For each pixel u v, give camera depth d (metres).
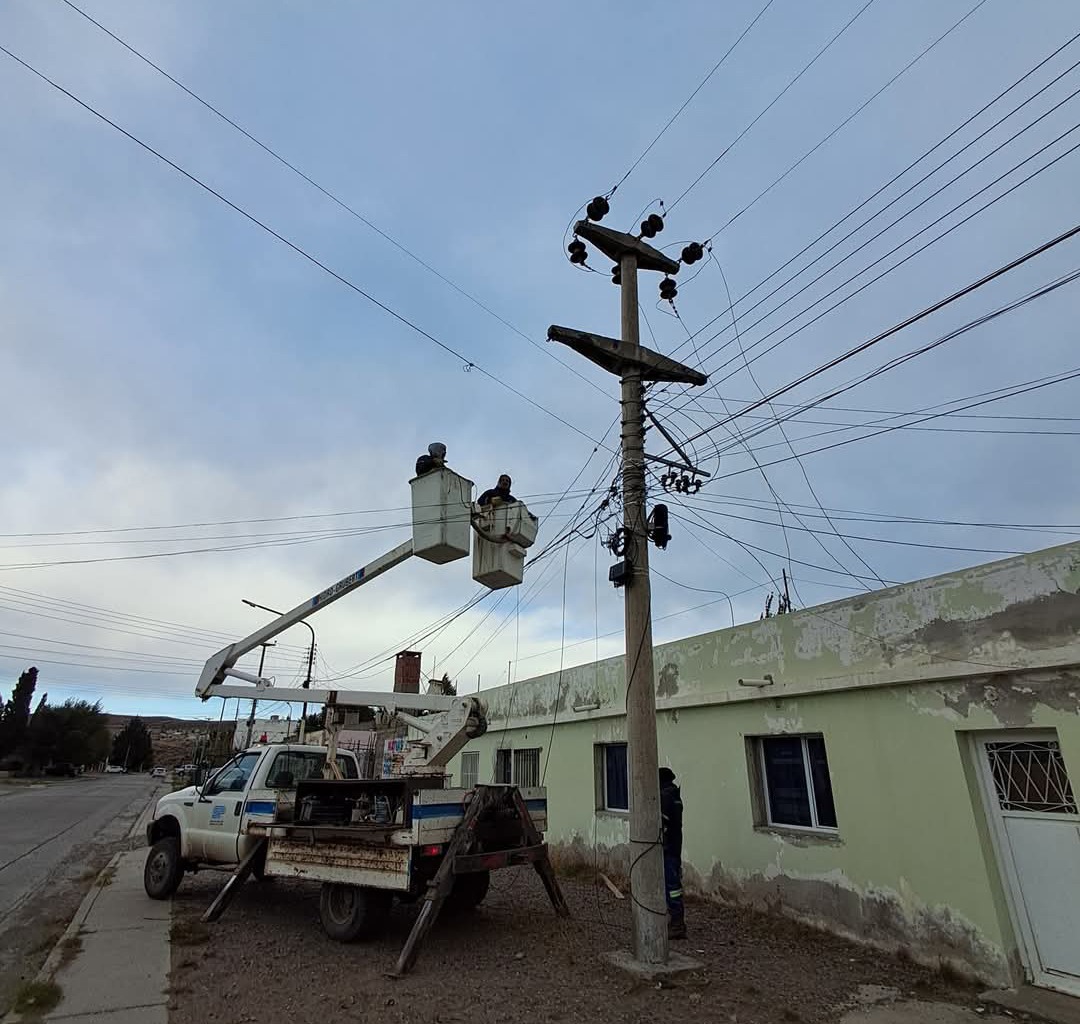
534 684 14.77
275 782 9.46
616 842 11.47
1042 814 6.18
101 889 10.24
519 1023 5.20
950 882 6.59
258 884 10.59
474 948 7.19
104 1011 5.25
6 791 38.72
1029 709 6.18
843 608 8.11
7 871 12.00
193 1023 5.07
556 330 7.76
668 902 7.70
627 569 7.46
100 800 33.47
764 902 8.55
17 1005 5.38
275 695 9.62
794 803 8.69
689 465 8.38
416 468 7.23
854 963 6.81
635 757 6.95
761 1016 5.40
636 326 8.53
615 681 11.95
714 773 9.66
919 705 7.14
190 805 9.69
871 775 7.50
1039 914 6.10
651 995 5.80
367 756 13.53
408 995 5.76
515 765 15.34
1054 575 6.11
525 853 7.91
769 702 8.95
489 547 7.23
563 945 7.29
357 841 7.37
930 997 5.92
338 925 7.38
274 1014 5.28
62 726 70.75
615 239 8.62
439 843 7.14
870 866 7.35
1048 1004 5.65
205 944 7.21
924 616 7.20
